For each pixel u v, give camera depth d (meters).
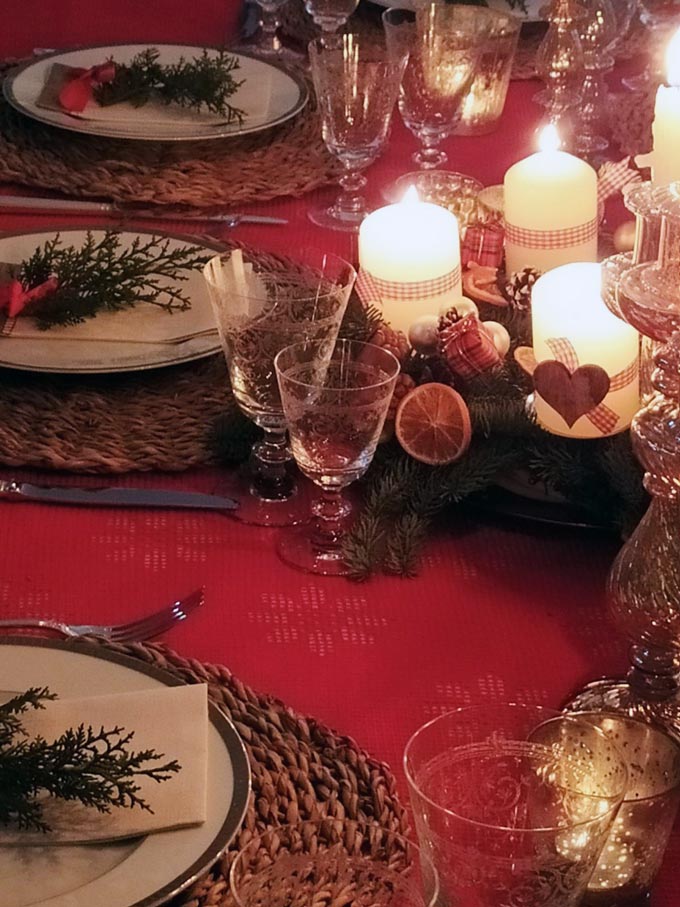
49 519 1.13
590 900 0.77
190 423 1.23
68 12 2.31
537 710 0.78
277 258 1.48
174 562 1.09
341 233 1.63
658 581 0.91
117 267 1.32
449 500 1.12
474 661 1.01
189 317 1.32
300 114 1.85
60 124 1.70
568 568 1.12
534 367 1.11
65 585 1.05
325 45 1.86
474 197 1.57
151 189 1.65
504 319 1.29
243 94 1.82
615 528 1.13
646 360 1.06
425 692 0.97
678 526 0.91
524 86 2.13
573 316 1.06
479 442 1.15
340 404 1.04
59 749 0.75
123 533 1.12
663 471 0.88
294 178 1.71
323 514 1.12
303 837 0.76
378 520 1.11
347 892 0.72
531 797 0.77
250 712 0.89
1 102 1.83
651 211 0.87
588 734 0.77
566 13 1.88
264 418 1.15
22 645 0.89
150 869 0.72
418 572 1.10
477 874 0.69
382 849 0.76
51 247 1.34
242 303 1.09
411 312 1.24
